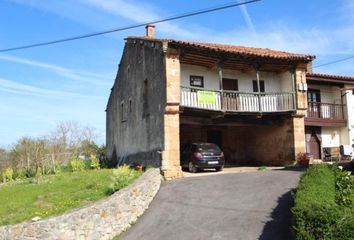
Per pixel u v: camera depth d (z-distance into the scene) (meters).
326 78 28.27
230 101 22.78
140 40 24.84
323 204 9.52
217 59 22.77
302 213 9.20
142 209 14.60
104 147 38.06
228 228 12.18
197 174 21.09
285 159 24.75
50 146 36.16
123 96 29.06
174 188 17.03
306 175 13.14
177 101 20.47
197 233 12.20
